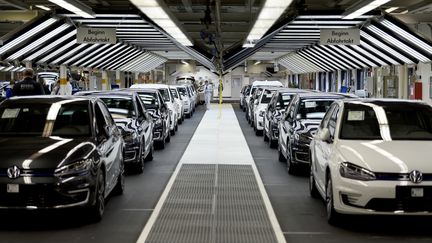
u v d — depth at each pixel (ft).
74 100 29.99
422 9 64.80
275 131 54.65
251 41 82.43
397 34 69.92
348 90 113.29
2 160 24.17
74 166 24.45
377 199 23.36
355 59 104.27
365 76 110.32
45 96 31.22
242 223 25.73
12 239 22.94
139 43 109.40
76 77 106.22
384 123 28.02
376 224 25.79
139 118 42.96
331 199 25.26
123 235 23.61
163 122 55.11
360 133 27.66
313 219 26.73
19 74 101.04
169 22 61.26
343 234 24.00
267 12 52.85
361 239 23.22
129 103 44.19
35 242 22.50
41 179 23.82
